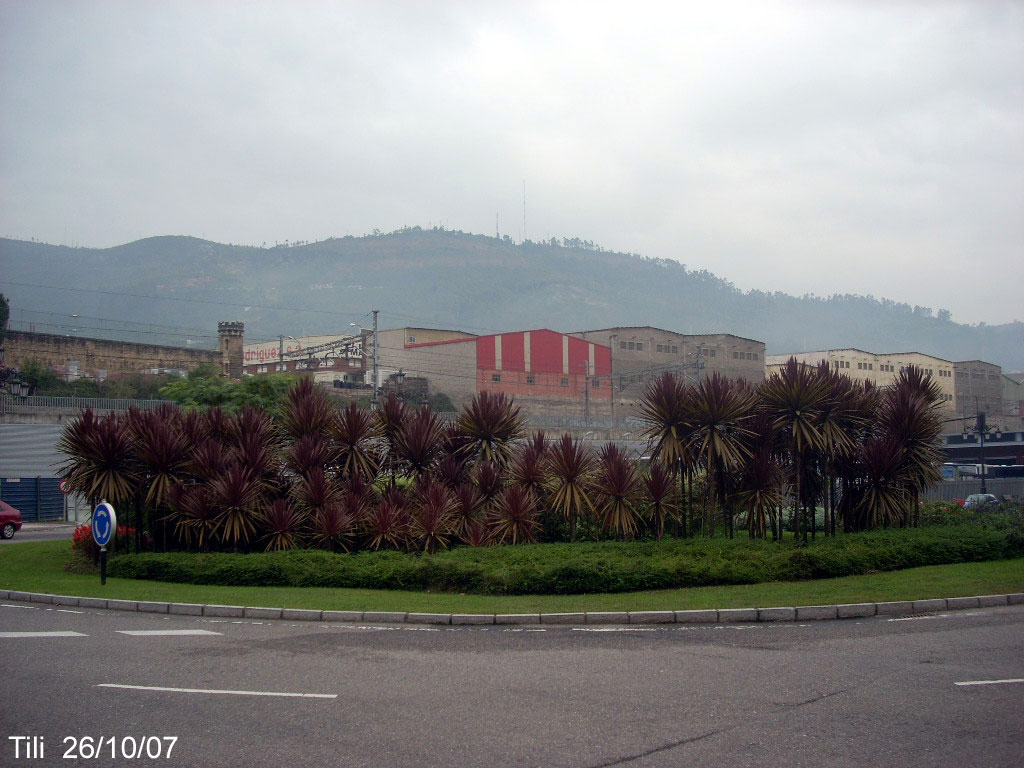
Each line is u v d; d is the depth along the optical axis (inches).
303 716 285.0
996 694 308.5
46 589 599.8
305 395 808.3
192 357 2443.4
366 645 410.3
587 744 253.6
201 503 692.7
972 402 3260.3
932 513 840.3
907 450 774.5
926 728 268.7
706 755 244.1
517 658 375.2
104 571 621.9
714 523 761.0
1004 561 671.8
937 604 497.7
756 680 330.6
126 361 2305.6
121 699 309.1
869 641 407.5
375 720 279.0
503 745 253.0
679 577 561.3
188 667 362.3
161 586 612.1
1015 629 435.2
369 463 761.0
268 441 772.6
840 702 298.5
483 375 2442.2
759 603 490.3
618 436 1878.7
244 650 399.9
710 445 701.3
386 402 807.7
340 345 2613.2
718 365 2876.5
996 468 1899.6
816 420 724.0
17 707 299.9
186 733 268.4
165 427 733.3
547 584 551.2
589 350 2650.1
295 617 496.1
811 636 422.3
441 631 450.0
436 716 283.4
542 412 2522.1
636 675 339.9
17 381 1729.8
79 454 726.5
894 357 3142.2
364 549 687.7
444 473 764.0
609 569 555.2
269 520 698.2
